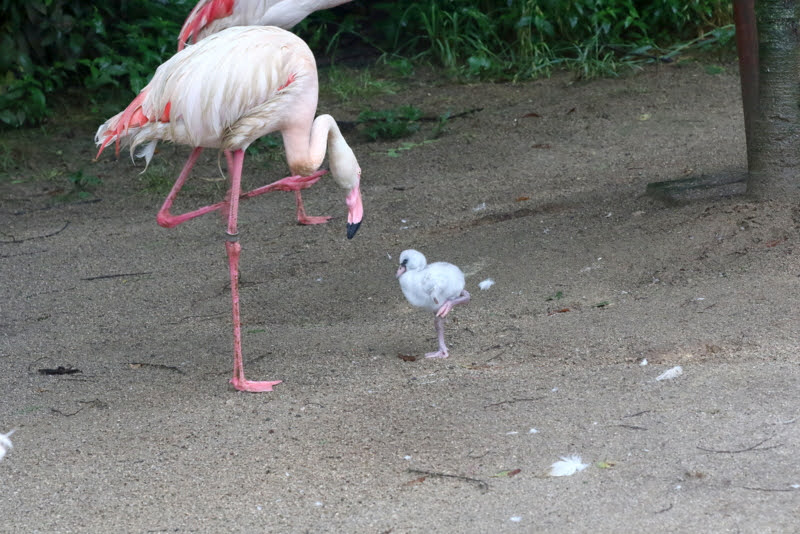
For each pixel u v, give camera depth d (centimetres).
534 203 1031
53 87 1602
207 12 978
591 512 444
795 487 447
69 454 564
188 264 971
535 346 661
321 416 584
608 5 1803
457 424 552
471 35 1812
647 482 466
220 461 539
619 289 748
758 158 846
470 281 816
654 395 560
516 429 538
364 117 1490
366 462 520
